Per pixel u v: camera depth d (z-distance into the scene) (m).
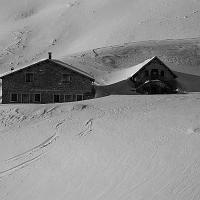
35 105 43.72
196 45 109.00
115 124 34.91
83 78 60.44
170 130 30.91
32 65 60.00
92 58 96.56
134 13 191.50
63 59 97.44
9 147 33.16
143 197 21.41
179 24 164.38
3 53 168.38
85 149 30.03
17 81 60.12
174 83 73.06
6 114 41.56
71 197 23.22
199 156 24.89
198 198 20.19
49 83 60.19
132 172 24.75
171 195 20.98
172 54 99.69
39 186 25.41
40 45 178.38
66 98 60.28
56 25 199.12
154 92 69.62
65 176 26.11
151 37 159.00
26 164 29.08
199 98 43.28
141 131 31.92
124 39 163.62
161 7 189.12
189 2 186.88
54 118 39.28
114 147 29.41
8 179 26.95
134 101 43.56
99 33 177.12
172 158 25.52
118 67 91.25
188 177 22.56
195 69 90.06
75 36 185.62
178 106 38.91
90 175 25.55
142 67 71.19
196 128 29.89
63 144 32.00
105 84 73.50
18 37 189.38
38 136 34.78
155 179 23.19
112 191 22.88
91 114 39.28
